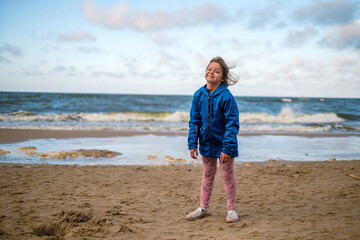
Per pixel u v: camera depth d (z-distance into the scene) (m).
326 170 6.05
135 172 5.79
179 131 14.09
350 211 3.40
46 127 14.20
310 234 2.62
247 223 2.98
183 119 20.42
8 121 16.69
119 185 4.71
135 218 3.13
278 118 21.66
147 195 4.14
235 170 6.09
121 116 20.59
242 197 4.11
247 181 5.11
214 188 4.66
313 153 8.75
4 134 11.18
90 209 3.39
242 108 35.78
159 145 9.70
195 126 3.18
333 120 22.03
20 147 8.61
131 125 16.48
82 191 4.27
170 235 2.65
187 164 6.92
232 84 3.27
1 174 5.29
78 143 9.79
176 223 3.00
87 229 2.73
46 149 8.54
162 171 5.95
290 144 10.52
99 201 3.76
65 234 2.70
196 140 3.17
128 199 3.90
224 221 3.07
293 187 4.68
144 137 11.57
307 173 5.76
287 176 5.50
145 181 5.04
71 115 19.89
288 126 16.98
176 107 33.47
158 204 3.70
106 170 5.93
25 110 25.22
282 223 2.97
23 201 3.64
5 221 2.89
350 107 36.06
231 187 3.13
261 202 3.84
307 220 3.06
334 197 4.06
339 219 3.09
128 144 9.82
